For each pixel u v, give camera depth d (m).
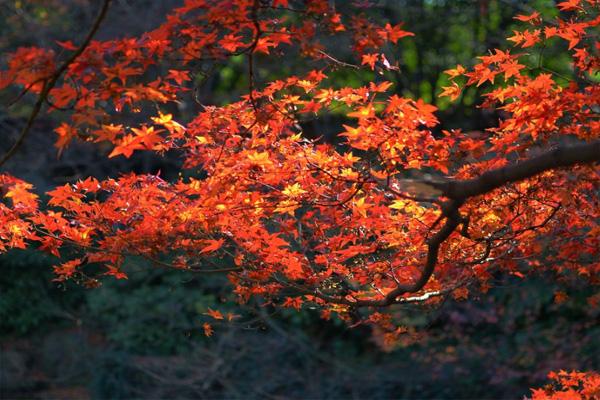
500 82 6.55
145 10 11.80
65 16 12.62
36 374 11.53
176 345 11.15
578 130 3.06
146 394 10.42
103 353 11.06
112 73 2.24
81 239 3.35
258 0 2.32
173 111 11.65
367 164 2.98
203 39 2.43
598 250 3.54
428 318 9.34
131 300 11.34
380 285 3.74
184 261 3.48
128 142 2.35
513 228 3.48
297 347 10.74
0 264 11.95
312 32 2.38
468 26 12.78
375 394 10.12
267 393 10.12
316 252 4.11
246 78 12.83
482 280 3.77
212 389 10.63
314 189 3.09
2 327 12.15
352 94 2.86
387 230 3.40
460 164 3.28
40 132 12.32
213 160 3.15
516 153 3.52
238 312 11.11
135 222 3.29
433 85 13.47
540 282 9.61
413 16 12.98
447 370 9.93
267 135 3.11
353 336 11.15
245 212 3.18
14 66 2.13
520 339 9.54
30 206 3.26
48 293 12.21
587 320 9.38
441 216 2.64
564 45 9.64
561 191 2.99
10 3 12.66
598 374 3.74
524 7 8.97
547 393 3.77
